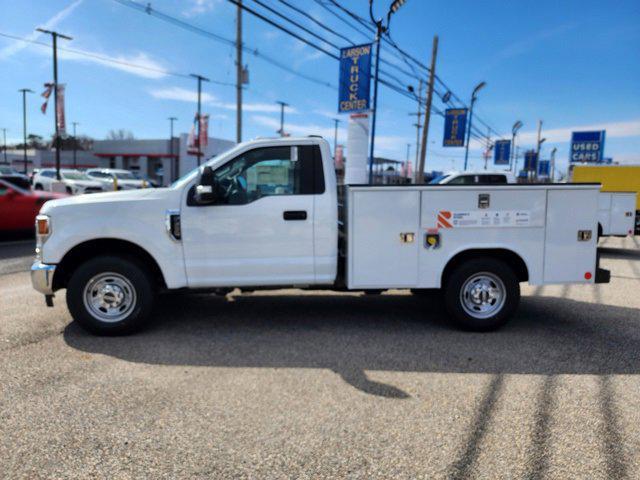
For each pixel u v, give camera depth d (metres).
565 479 2.72
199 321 5.80
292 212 5.15
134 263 5.12
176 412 3.46
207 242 5.10
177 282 5.10
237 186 5.17
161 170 65.00
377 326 5.68
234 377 4.11
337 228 5.26
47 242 4.96
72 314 5.04
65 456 2.90
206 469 2.79
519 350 4.87
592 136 38.56
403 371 4.28
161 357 4.56
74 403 3.58
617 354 4.76
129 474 2.73
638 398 3.75
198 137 43.81
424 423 3.34
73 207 4.99
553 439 3.14
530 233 5.37
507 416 3.45
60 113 30.14
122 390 3.82
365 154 20.83
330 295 7.30
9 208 12.12
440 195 5.27
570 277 5.45
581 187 5.36
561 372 4.28
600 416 3.45
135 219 5.01
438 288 5.51
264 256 5.17
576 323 5.93
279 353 4.71
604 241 16.70
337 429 3.25
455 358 4.62
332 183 5.23
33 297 6.79
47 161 76.88
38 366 4.29
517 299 5.41
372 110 15.52
